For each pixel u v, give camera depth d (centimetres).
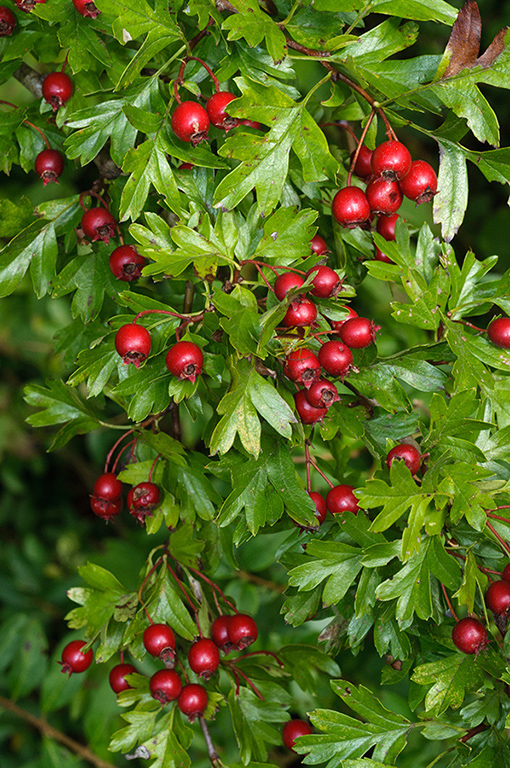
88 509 126
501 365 73
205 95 74
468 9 71
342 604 74
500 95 119
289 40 73
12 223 76
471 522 71
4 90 99
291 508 72
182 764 75
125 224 76
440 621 73
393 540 73
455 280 74
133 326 71
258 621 88
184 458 75
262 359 71
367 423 74
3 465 120
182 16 74
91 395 74
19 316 112
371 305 90
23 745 101
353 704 73
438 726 73
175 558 76
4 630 95
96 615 76
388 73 73
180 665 76
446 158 73
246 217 73
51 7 73
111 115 73
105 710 91
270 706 76
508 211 119
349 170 74
